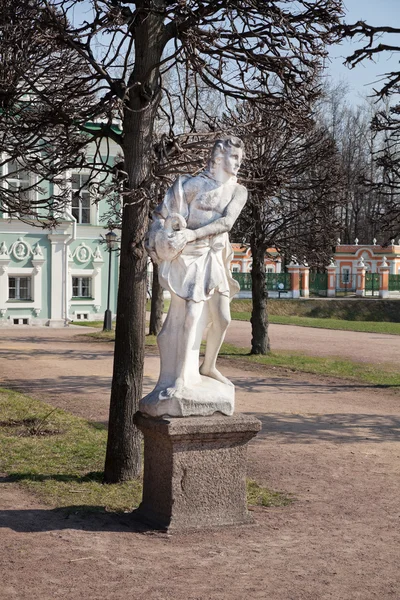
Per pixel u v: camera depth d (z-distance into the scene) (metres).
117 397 8.84
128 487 8.50
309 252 23.34
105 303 36.97
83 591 5.23
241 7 8.48
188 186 6.80
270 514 7.58
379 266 59.06
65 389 16.98
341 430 13.26
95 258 36.44
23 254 34.06
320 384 19.80
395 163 18.58
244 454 6.80
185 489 6.60
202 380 6.86
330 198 22.83
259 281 25.33
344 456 11.05
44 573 5.57
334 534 6.93
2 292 33.84
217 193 6.80
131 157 8.93
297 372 21.97
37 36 8.68
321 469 10.11
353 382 20.36
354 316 50.81
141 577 5.52
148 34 8.79
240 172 10.73
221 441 6.67
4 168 31.36
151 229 6.68
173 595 5.19
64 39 8.26
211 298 6.78
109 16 8.05
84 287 36.75
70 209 34.75
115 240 28.30
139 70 8.86
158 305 28.47
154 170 9.12
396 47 11.55
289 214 23.11
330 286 57.78
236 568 5.77
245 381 19.75
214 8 8.44
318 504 8.17
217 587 5.36
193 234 6.60
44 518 7.07
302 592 5.33
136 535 6.52
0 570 5.62
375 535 6.97
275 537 6.67
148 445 6.91
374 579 5.69
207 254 6.73
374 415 15.14
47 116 9.76
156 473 6.79
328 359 24.94
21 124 10.34
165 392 6.59
